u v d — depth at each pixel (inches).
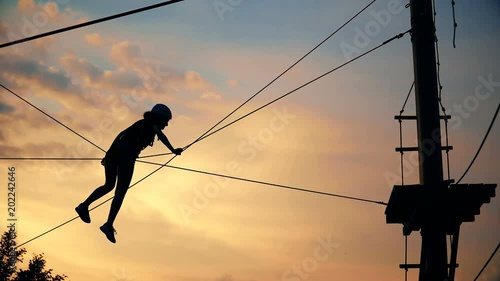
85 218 474.3
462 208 541.6
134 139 477.4
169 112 488.7
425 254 555.8
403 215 568.7
